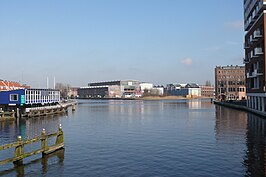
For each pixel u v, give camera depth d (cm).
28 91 6419
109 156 2303
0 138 3388
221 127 4000
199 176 1748
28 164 2066
